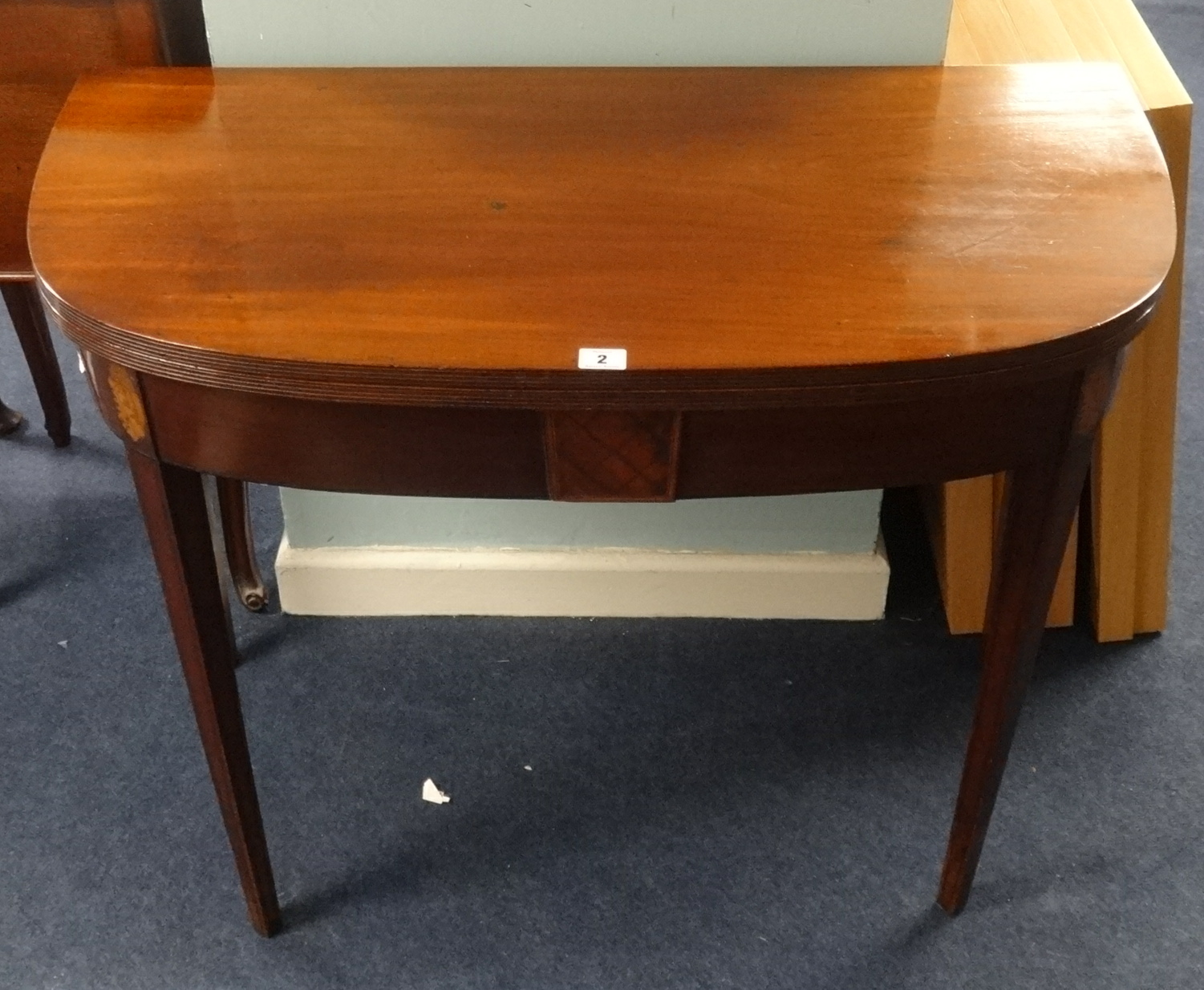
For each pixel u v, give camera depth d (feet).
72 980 4.06
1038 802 4.56
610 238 3.05
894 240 3.02
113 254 2.97
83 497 5.84
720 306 2.82
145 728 4.83
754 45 3.92
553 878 4.34
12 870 4.37
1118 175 3.24
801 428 2.86
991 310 2.80
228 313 2.80
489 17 3.88
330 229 3.08
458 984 4.05
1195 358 6.47
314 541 5.11
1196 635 5.17
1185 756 4.72
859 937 4.17
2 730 4.82
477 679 5.03
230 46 3.96
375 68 3.81
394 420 2.86
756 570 5.09
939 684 4.99
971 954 4.12
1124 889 4.30
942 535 5.10
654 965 4.09
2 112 4.00
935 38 3.88
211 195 3.19
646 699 4.95
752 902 4.27
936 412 2.88
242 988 4.05
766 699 4.94
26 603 5.33
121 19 3.84
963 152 3.35
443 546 5.13
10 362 6.62
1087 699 4.91
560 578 5.15
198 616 3.42
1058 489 3.18
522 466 2.94
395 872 4.37
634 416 2.81
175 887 4.33
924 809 4.55
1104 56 4.58
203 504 3.30
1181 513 5.65
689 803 4.58
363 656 5.12
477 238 3.05
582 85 3.72
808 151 3.37
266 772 4.70
